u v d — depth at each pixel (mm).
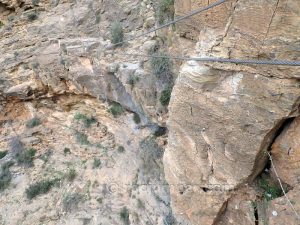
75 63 14094
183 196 9680
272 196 7945
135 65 12094
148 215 12055
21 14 16094
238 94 7438
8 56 15898
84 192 14617
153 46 11594
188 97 8398
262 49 6738
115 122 14523
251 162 7703
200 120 8406
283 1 6133
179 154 9383
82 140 15742
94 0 14164
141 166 13109
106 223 13320
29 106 17000
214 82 7820
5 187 16391
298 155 7262
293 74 6453
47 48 15086
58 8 15273
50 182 15789
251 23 6762
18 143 17109
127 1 13156
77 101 15711
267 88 6906
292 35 6262
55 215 14648
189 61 8180
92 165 15203
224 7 7465
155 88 11484
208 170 8828
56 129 16672
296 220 7320
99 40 13539
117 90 13148
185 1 8773
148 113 11984
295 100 6645
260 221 8023
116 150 14711
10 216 15273
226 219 9039
